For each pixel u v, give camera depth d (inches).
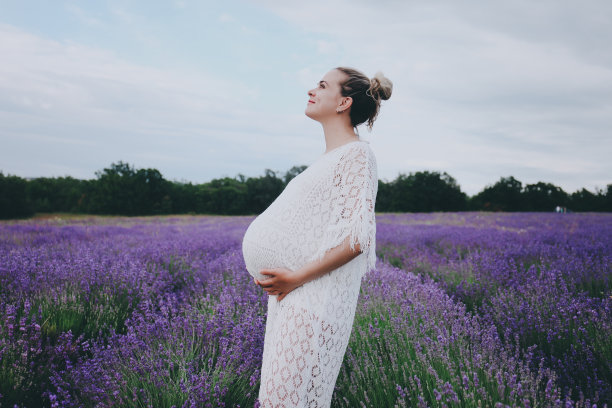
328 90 64.7
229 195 2053.4
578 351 102.1
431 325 112.7
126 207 1793.8
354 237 54.1
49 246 277.4
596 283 168.7
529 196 2182.6
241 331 102.0
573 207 2066.9
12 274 157.9
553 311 127.2
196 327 111.1
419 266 245.0
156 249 255.0
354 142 61.1
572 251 251.1
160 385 85.0
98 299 144.7
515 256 245.1
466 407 71.4
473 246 307.4
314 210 60.5
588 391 85.0
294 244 61.2
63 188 1781.5
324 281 58.7
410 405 82.0
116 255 240.2
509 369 85.4
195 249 278.2
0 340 96.2
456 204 2362.2
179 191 2053.4
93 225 645.9
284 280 58.2
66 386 85.9
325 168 60.4
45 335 111.0
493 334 106.5
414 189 2362.2
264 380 59.6
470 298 169.0
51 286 151.3
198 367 94.7
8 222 700.7
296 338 56.6
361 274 63.3
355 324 117.7
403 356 96.7
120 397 80.7
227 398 84.2
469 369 83.0
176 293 172.4
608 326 106.1
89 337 120.7
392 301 136.7
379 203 2405.3
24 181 1360.7
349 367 98.4
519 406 72.9
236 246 319.9
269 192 2182.6
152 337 108.5
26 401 85.4
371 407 79.7
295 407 55.7
